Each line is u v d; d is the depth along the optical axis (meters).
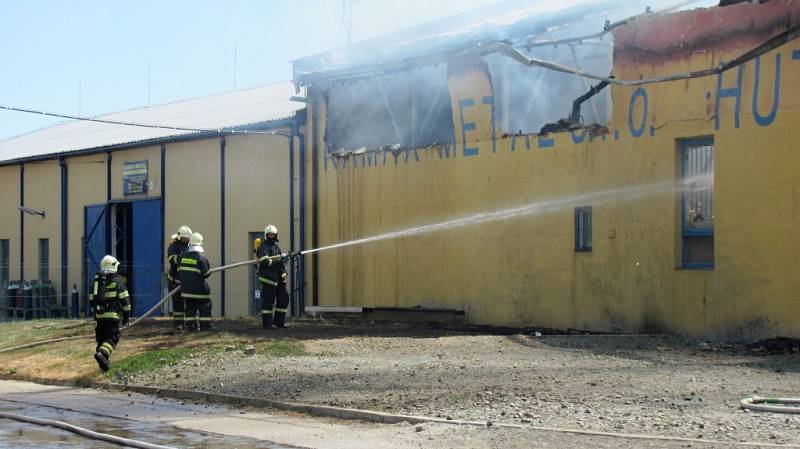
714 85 15.32
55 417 11.50
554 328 17.83
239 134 25.38
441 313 19.83
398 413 10.13
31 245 33.66
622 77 16.64
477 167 19.39
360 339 15.82
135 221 29.12
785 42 14.16
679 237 16.00
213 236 26.25
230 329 18.27
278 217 24.19
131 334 17.91
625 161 16.67
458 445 8.55
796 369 12.03
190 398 12.46
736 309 14.98
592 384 11.02
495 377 11.76
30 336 19.72
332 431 9.73
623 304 16.67
